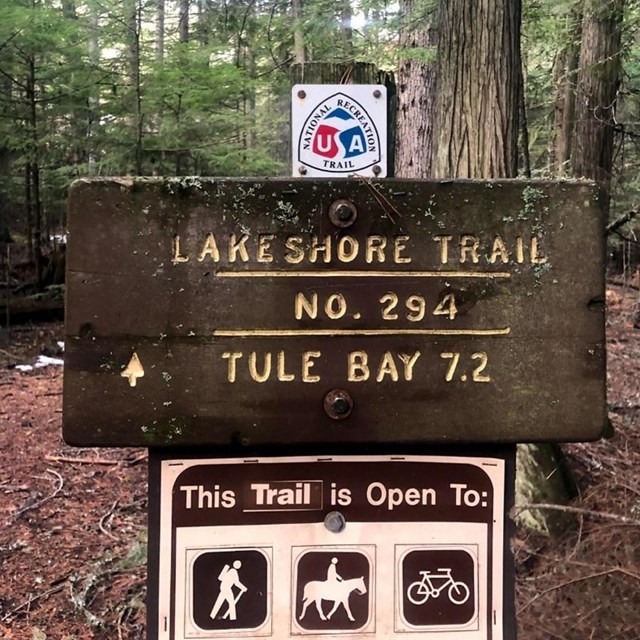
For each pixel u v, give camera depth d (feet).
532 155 39.11
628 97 25.41
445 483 5.21
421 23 18.35
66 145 33.91
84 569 11.72
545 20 24.34
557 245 5.11
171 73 30.27
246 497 5.12
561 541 10.69
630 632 8.44
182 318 4.98
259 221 5.00
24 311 32.40
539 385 5.12
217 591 5.08
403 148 25.22
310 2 24.14
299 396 5.05
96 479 15.55
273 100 39.29
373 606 5.16
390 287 5.07
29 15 29.22
